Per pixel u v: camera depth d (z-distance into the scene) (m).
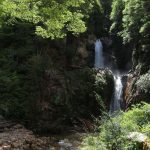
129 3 34.78
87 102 32.91
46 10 15.30
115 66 44.53
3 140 20.16
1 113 26.38
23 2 15.48
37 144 20.75
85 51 38.41
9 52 30.72
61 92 30.23
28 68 29.47
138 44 35.56
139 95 31.05
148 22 32.09
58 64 32.84
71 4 15.80
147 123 13.74
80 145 21.17
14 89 27.97
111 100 35.91
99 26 45.44
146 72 32.00
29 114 27.39
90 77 34.19
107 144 9.33
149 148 9.09
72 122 29.78
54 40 33.03
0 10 15.77
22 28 31.83
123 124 12.27
